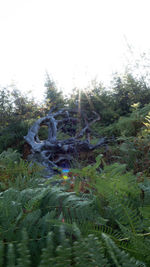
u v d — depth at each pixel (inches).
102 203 48.8
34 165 72.2
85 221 38.0
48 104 343.3
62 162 186.4
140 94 312.0
